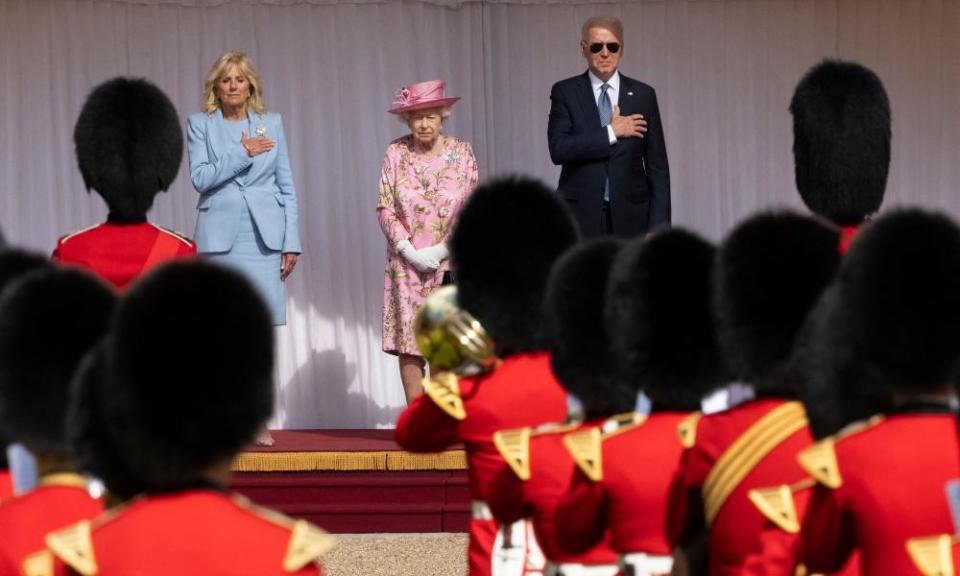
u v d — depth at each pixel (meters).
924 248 7.73
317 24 21.31
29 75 21.06
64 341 8.32
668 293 9.22
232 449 7.01
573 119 18.38
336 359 21.39
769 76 21.44
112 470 7.17
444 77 21.38
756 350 8.75
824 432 8.27
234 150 18.69
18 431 8.30
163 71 21.14
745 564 7.95
